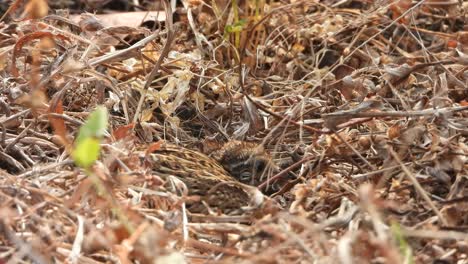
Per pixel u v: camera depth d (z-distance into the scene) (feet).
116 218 24.38
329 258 21.07
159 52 35.88
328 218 25.54
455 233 23.66
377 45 40.16
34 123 30.45
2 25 37.11
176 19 41.86
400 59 37.63
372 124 30.86
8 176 26.13
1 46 35.37
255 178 30.37
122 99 32.07
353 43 38.34
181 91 33.19
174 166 28.86
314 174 29.17
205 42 38.32
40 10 32.65
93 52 34.83
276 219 23.94
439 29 42.19
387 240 21.91
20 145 30.17
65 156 28.81
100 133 27.68
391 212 26.20
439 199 27.09
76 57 33.50
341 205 25.86
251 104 32.32
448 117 29.19
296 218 23.09
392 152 26.55
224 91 35.37
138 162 27.27
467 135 29.37
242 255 22.57
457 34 38.96
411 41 40.81
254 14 39.63
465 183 27.27
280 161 31.09
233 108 34.86
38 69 32.19
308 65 39.65
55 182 26.43
